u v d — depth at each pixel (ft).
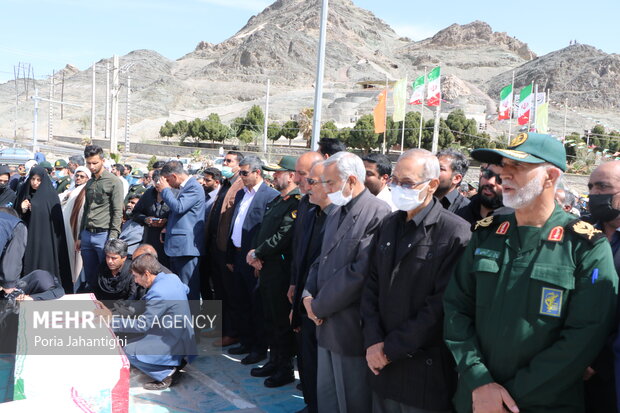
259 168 17.43
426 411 9.09
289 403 13.92
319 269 11.41
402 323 9.21
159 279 15.29
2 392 13.37
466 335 8.02
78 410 9.90
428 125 175.73
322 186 11.43
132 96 507.71
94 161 20.54
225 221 18.51
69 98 539.70
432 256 9.09
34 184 21.13
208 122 234.99
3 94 577.43
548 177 7.50
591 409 8.48
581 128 337.11
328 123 203.72
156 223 19.86
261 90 611.47
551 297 7.21
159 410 13.33
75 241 23.26
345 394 10.90
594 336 6.95
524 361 7.39
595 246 7.16
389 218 10.01
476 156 7.99
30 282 16.31
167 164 17.98
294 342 15.26
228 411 13.33
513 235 7.82
